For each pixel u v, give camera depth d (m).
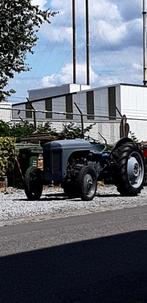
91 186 18.19
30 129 25.58
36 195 18.47
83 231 11.84
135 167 19.44
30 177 18.38
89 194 18.12
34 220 14.09
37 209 15.90
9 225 13.31
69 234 11.51
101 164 19.02
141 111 45.06
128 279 7.92
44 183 18.64
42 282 7.83
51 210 15.78
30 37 23.55
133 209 15.75
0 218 14.43
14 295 7.26
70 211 15.65
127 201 17.88
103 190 21.73
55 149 18.17
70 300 7.02
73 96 48.25
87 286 7.61
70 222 13.30
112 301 6.98
